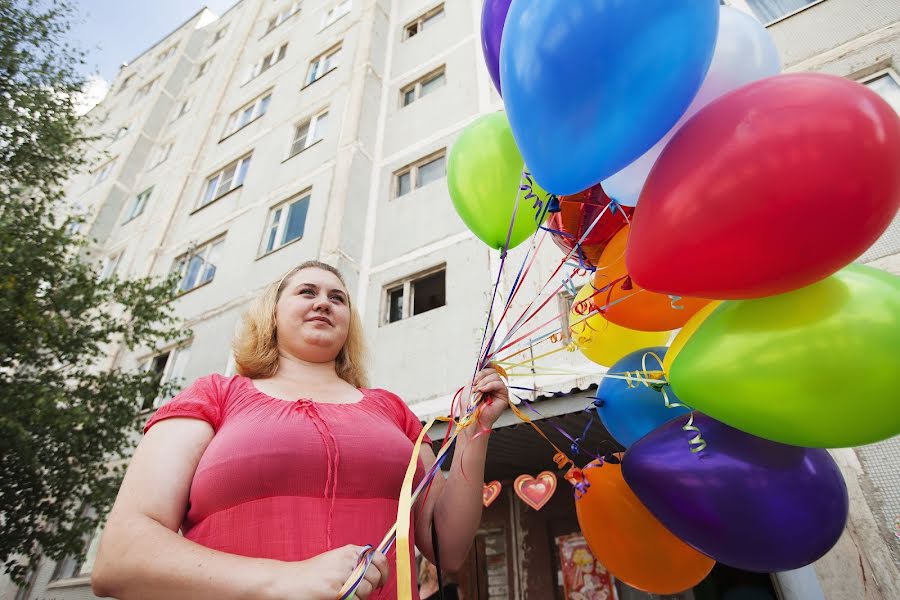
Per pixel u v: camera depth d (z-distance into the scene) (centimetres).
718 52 121
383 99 788
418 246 585
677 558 158
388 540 84
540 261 470
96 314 873
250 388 115
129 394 532
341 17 962
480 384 130
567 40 100
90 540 620
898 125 92
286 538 88
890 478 259
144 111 1385
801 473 117
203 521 92
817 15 435
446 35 788
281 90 957
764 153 89
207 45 1515
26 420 450
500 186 161
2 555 448
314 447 99
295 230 696
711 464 120
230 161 938
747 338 104
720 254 94
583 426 335
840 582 249
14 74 592
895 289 102
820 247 89
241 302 675
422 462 132
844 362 95
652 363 155
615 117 102
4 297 469
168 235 930
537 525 435
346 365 156
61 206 1214
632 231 111
